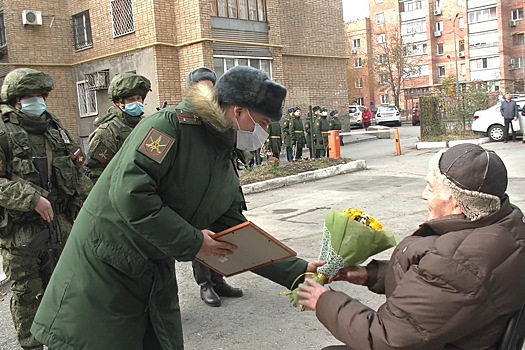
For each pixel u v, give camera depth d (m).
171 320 2.66
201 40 15.84
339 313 2.02
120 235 2.33
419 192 9.50
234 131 2.38
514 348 1.87
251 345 3.87
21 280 3.47
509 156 13.79
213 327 4.22
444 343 1.83
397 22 59.56
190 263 6.12
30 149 3.47
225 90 2.30
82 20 18.17
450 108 19.56
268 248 2.47
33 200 3.28
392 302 1.91
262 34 18.11
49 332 2.39
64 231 3.61
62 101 18.58
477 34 55.62
